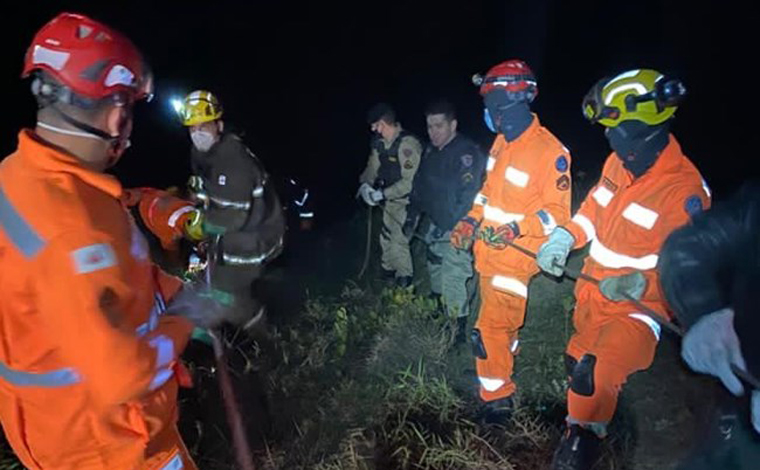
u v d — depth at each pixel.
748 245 2.52
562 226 4.05
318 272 7.05
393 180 6.43
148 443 2.45
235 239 4.92
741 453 2.79
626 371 3.73
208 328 2.80
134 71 2.33
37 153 2.22
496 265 4.41
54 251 2.18
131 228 2.36
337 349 5.37
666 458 4.27
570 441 3.86
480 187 5.45
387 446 4.36
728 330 2.52
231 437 4.48
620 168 3.88
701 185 3.61
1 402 2.39
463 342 5.63
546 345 5.43
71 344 2.22
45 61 2.23
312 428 4.58
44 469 2.43
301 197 7.74
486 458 4.26
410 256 6.56
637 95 3.52
